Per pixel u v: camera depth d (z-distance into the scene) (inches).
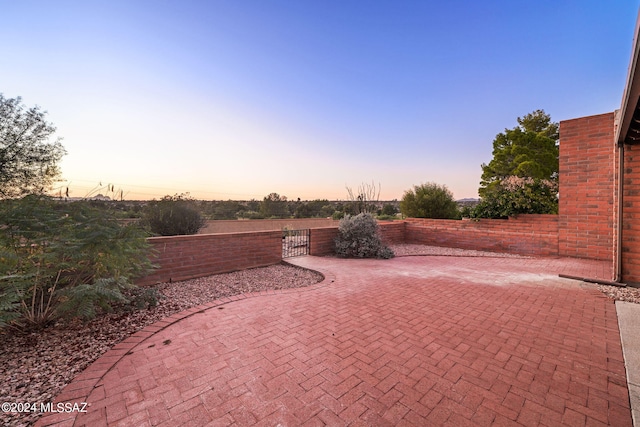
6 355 108.8
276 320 146.0
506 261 317.4
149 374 96.0
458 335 128.9
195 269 235.8
